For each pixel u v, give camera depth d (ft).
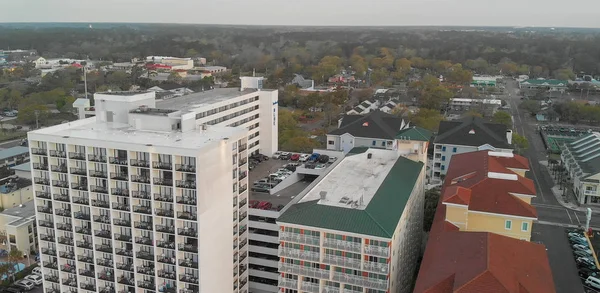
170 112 404.36
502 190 387.14
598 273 449.89
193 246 339.36
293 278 347.36
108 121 418.51
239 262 402.72
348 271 334.85
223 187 362.33
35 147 362.74
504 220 371.76
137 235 349.61
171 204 338.34
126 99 411.34
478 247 291.79
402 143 490.49
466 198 375.25
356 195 370.94
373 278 329.31
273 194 485.15
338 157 584.81
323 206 347.56
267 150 638.12
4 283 446.60
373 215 335.26
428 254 335.26
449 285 270.26
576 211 604.49
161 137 366.84
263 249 432.25
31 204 562.25
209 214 345.92
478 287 252.62
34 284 450.71
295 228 338.13
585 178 616.39
